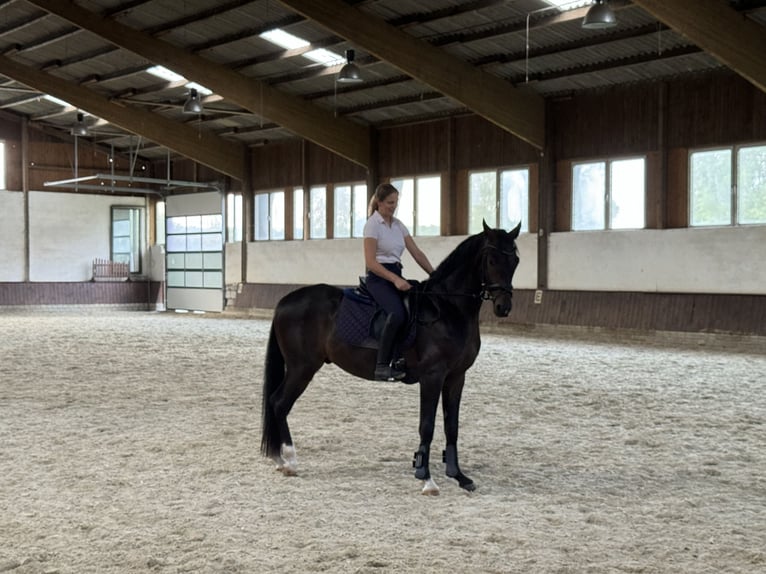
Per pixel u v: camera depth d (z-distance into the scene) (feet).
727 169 48.26
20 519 14.17
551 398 27.91
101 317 77.46
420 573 11.62
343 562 12.03
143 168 94.63
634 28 46.03
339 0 47.57
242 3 51.19
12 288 86.02
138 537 13.19
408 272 65.72
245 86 62.03
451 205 62.85
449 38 50.90
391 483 16.75
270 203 79.46
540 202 56.95
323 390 29.30
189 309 88.94
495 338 53.01
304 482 16.81
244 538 13.15
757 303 45.93
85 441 20.77
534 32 48.01
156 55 57.67
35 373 34.24
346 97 63.77
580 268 54.95
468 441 20.95
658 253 50.70
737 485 16.76
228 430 22.12
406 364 16.53
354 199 70.69
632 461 18.85
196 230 87.76
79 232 90.38
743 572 11.76
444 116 63.05
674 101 50.34
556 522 14.14
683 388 30.40
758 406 26.43
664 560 12.25
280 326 17.90
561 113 56.34
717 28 39.93
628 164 52.90
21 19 61.57
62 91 69.31
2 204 85.40
